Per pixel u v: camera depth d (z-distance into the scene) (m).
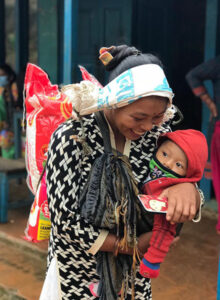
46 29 5.96
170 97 1.37
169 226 1.43
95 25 6.07
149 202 1.40
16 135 5.80
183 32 8.22
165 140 1.54
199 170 1.48
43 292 1.61
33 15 8.73
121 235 1.48
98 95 1.40
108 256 1.50
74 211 1.42
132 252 1.47
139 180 1.55
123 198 1.45
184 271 3.54
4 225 4.53
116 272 1.51
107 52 1.43
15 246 4.09
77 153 1.43
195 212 1.40
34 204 1.70
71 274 1.56
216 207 4.99
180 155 1.47
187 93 8.70
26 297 3.20
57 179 1.42
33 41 8.51
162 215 1.42
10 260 3.80
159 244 1.42
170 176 1.48
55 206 1.43
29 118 1.71
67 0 3.72
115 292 1.51
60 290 1.58
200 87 4.40
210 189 5.03
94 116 1.49
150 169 1.54
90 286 1.57
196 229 4.50
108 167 1.45
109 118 1.48
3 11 7.26
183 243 4.12
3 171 4.55
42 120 1.66
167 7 7.35
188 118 8.76
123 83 1.34
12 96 5.91
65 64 3.85
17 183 6.06
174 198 1.40
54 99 1.68
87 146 1.43
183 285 3.31
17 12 6.90
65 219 1.42
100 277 1.50
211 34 4.95
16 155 5.84
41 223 1.67
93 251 1.45
